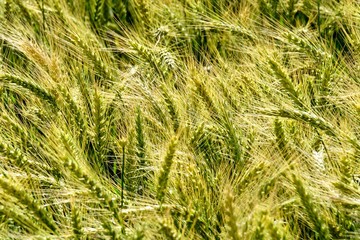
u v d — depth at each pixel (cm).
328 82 584
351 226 469
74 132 545
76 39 614
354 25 678
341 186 447
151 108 575
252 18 741
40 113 582
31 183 487
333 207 469
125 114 581
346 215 467
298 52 638
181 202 477
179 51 719
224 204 403
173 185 496
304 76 620
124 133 573
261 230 400
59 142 500
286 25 739
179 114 559
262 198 459
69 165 445
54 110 569
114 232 430
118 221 452
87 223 470
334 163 507
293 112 514
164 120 560
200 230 468
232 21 708
